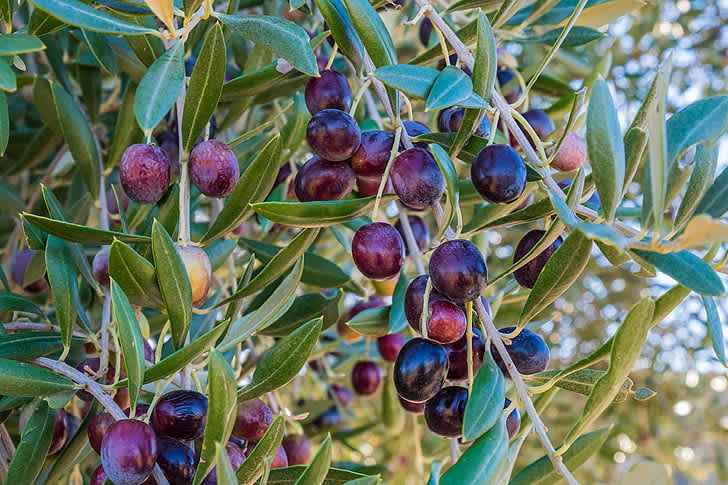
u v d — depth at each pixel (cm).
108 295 59
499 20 60
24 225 58
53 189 83
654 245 47
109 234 53
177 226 60
